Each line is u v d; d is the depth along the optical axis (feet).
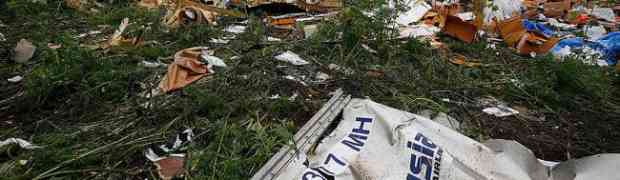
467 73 15.61
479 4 22.31
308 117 11.67
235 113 11.46
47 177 8.88
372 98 12.90
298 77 14.17
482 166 9.27
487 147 9.90
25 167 9.21
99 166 9.39
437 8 25.22
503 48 19.56
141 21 20.15
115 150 9.82
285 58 15.66
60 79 12.60
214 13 22.52
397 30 19.27
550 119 13.03
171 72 13.28
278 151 9.56
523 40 19.43
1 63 15.35
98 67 13.61
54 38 18.26
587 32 22.43
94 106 12.02
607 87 15.24
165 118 11.31
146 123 11.13
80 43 17.66
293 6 24.82
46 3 23.04
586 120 13.03
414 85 14.06
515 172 9.20
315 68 14.98
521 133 12.04
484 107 13.38
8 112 11.94
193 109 11.34
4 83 13.73
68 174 9.00
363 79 14.11
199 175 8.85
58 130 10.90
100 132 10.72
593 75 15.19
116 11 22.40
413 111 12.26
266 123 11.07
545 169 9.61
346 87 13.52
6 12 21.29
